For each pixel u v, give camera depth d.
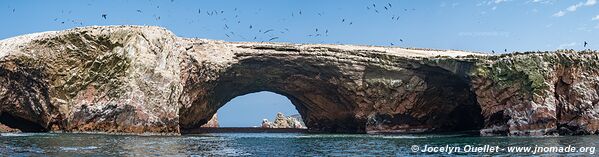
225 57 61.44
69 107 53.59
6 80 53.78
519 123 53.53
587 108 53.44
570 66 55.44
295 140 47.78
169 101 55.56
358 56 63.06
